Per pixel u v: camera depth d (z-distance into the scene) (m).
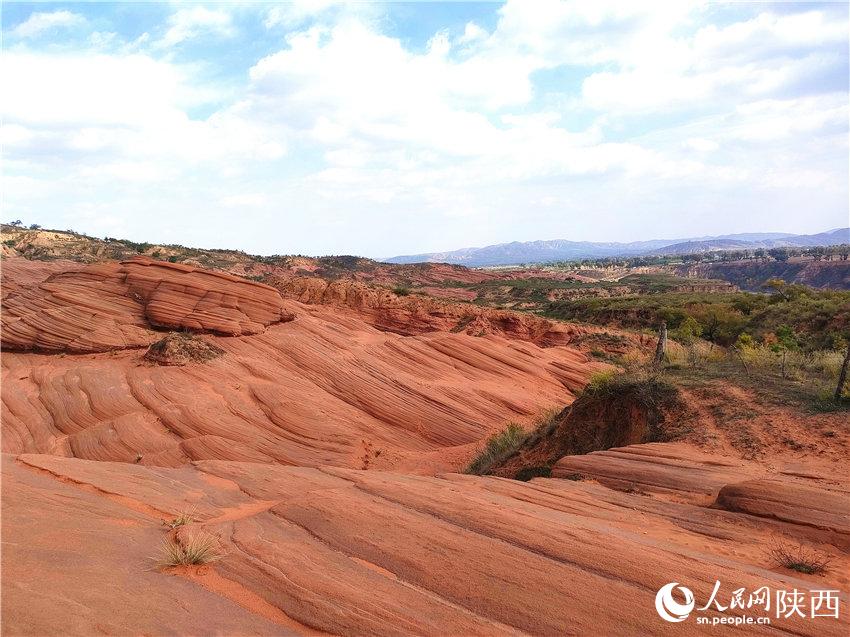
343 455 18.94
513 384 29.92
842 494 6.48
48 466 7.93
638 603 4.20
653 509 7.18
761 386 11.90
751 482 7.00
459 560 4.96
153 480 8.29
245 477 9.27
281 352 26.47
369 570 4.86
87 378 21.95
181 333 25.80
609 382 13.18
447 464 18.77
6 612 3.28
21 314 26.67
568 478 9.44
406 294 55.19
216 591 4.34
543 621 4.00
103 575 4.18
